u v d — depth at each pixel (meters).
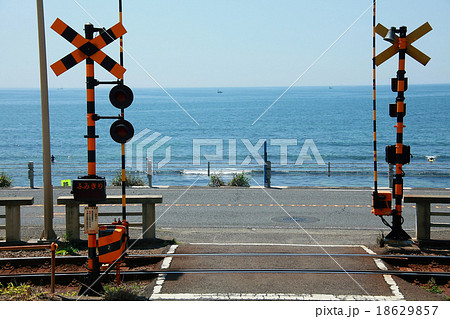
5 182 25.98
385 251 12.30
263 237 14.20
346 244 13.33
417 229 13.40
